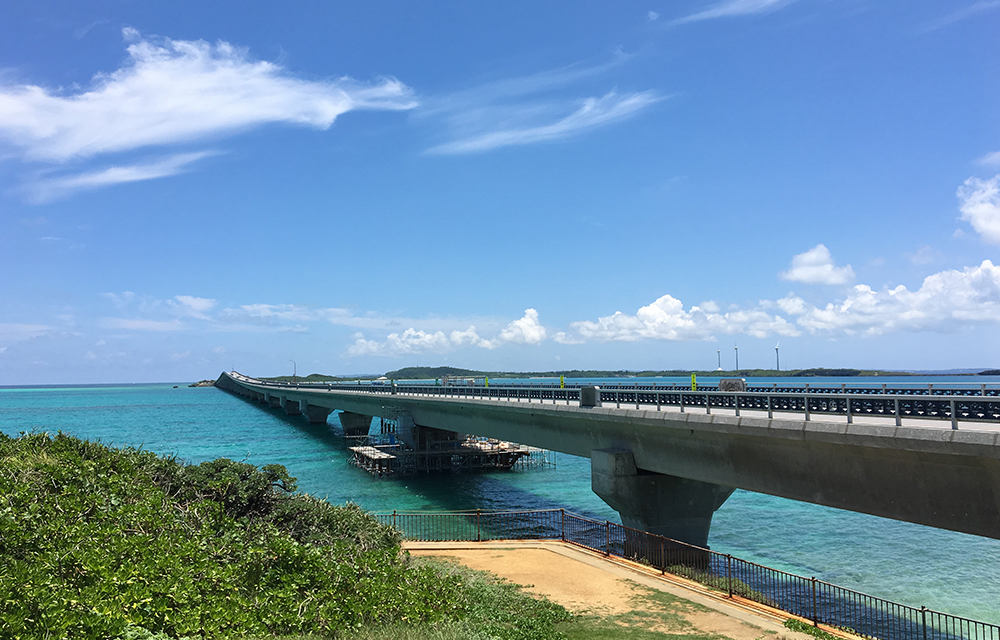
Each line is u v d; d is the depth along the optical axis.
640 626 14.61
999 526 14.52
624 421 26.95
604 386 32.59
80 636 7.57
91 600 8.46
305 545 13.53
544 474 51.91
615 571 19.88
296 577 11.88
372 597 12.07
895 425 16.88
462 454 54.03
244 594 11.21
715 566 24.59
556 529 30.03
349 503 19.23
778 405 22.33
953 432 14.73
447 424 51.31
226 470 17.08
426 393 55.12
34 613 7.75
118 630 7.95
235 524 14.25
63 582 8.95
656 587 18.12
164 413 132.50
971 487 15.05
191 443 73.69
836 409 19.95
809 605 19.75
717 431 22.11
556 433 34.78
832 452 18.50
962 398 15.36
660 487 27.42
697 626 14.71
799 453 19.64
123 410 144.12
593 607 16.14
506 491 43.56
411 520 31.81
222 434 85.31
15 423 101.06
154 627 8.76
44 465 13.92
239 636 9.27
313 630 10.40
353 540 16.48
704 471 23.84
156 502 13.45
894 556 26.11
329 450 67.31
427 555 21.77
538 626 14.08
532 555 21.89
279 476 17.61
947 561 25.34
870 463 17.44
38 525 10.81
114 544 10.48
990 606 20.31
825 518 33.28
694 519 27.56
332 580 12.24
